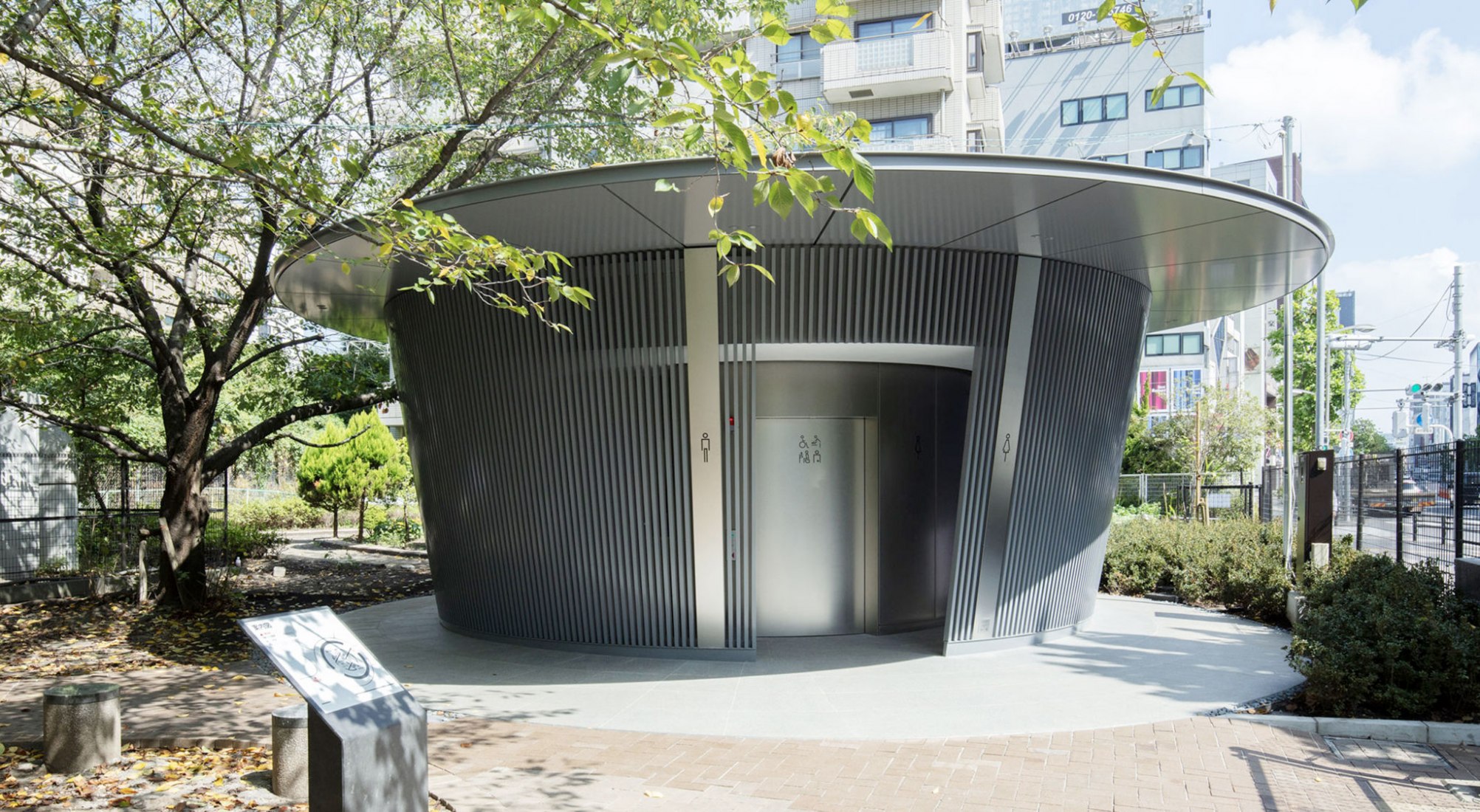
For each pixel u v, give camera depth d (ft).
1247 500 78.33
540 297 29.89
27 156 29.55
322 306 38.70
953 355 32.04
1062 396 31.81
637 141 45.14
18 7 22.00
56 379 47.91
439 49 43.91
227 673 29.37
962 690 25.90
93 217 39.40
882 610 34.30
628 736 21.63
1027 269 29.94
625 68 13.55
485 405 31.76
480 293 26.66
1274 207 24.52
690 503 29.14
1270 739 21.45
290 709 18.61
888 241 12.38
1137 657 30.45
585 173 21.89
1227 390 107.14
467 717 23.29
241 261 47.98
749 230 26.55
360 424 80.07
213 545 59.47
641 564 29.94
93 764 19.65
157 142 29.04
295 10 38.99
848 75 93.97
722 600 29.48
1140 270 32.86
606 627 30.73
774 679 27.25
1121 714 23.44
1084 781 18.45
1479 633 23.35
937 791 17.88
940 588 36.81
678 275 28.45
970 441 30.09
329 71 40.11
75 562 51.96
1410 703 22.26
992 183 22.25
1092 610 37.06
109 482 60.34
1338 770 19.33
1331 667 22.74
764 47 99.04
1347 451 133.80
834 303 28.63
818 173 21.45
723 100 12.63
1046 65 130.62
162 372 44.27
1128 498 98.94
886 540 34.55
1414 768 19.57
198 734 21.77
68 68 23.90
